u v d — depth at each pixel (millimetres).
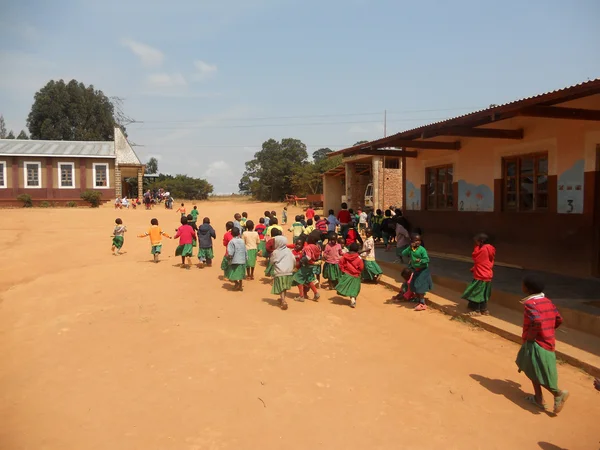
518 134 11367
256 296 9875
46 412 4809
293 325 7820
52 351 6543
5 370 5930
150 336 7102
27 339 7094
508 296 8695
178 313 8359
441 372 6055
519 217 11648
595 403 5277
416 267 9039
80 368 5934
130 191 59750
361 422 4703
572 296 8297
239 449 4168
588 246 9867
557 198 10539
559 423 4820
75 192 40375
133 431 4441
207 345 6727
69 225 25562
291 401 5098
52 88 58344
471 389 5570
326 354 6547
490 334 7582
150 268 12898
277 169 62000
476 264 8281
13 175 38906
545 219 10867
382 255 14688
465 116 9492
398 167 27766
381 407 5035
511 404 5215
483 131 11109
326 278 11195
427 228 15789
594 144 9648
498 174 12320
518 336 7137
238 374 5758
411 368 6152
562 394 4969
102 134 60844
